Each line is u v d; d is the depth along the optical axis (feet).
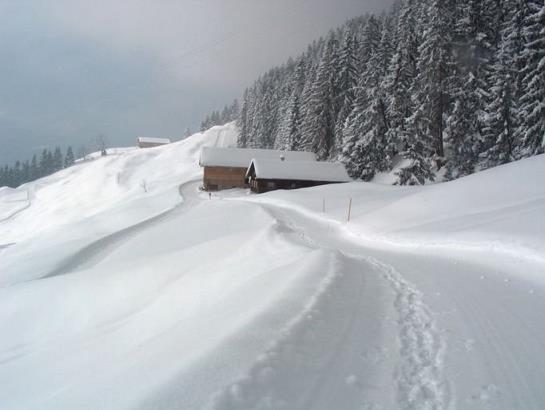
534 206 43.27
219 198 162.30
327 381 12.84
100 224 125.80
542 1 94.99
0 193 321.32
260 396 11.54
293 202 116.26
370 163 147.23
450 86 115.96
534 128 83.41
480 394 12.52
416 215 62.13
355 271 29.17
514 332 17.54
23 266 77.97
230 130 398.01
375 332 17.04
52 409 15.12
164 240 79.46
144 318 32.68
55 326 40.45
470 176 69.05
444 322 18.63
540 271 28.22
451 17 117.50
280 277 27.20
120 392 13.84
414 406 11.85
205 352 14.42
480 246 38.01
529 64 85.61
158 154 351.25
